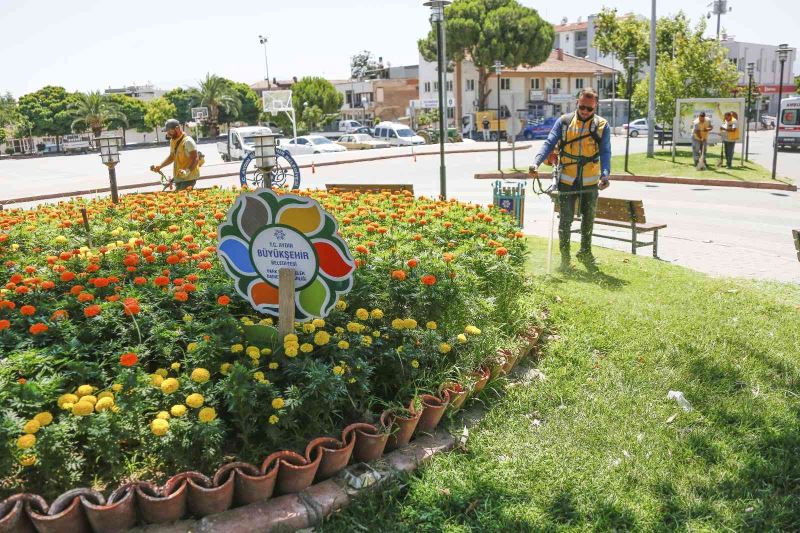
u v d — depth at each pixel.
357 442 3.50
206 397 3.26
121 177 26.42
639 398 4.41
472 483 3.44
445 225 6.41
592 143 7.71
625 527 3.16
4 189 23.52
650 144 24.67
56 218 7.63
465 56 53.91
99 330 3.82
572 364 4.96
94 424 2.97
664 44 43.16
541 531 3.09
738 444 3.86
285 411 3.32
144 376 3.33
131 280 4.83
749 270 8.48
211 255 5.31
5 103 70.25
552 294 6.43
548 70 58.53
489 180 21.02
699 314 5.98
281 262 3.89
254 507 3.09
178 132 10.51
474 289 4.89
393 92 72.19
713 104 21.97
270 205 3.81
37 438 2.88
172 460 3.14
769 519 3.19
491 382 4.45
